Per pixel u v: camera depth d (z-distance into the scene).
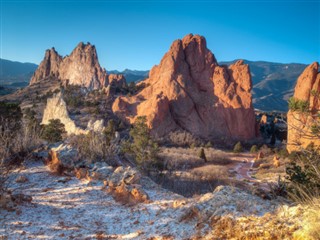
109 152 11.74
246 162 60.50
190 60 110.88
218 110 100.31
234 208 5.96
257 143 89.50
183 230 5.86
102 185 9.12
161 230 6.07
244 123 99.38
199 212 6.18
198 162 50.97
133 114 93.56
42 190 8.62
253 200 6.20
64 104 83.00
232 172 44.72
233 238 5.01
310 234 4.17
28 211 7.00
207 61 111.31
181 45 112.88
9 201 7.25
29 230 6.05
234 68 110.19
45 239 5.75
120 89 113.94
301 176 8.38
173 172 31.20
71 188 8.90
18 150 11.02
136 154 31.69
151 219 6.75
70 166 10.27
